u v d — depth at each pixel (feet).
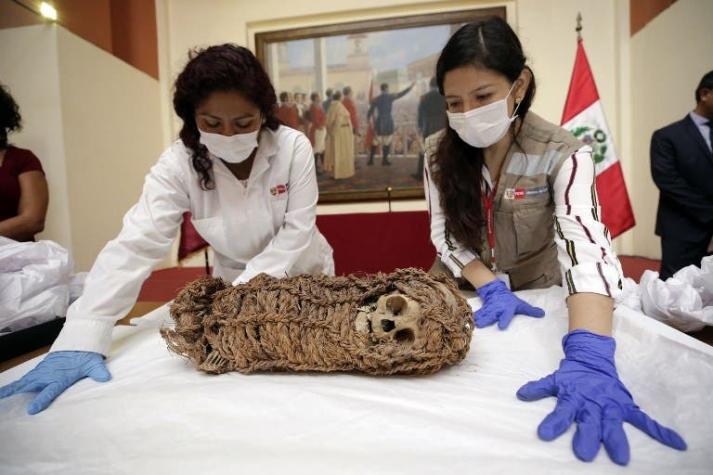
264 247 3.84
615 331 2.70
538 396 2.00
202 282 2.56
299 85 12.14
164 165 3.36
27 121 8.91
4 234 4.71
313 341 2.21
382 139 11.95
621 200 7.98
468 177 3.60
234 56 2.80
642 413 1.77
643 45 10.78
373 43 11.82
